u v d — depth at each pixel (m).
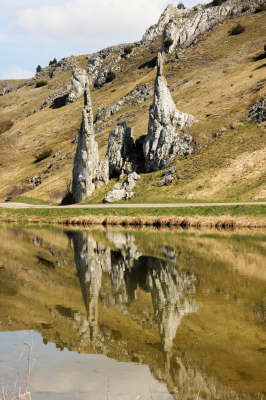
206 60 140.50
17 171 128.25
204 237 43.72
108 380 10.69
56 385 10.51
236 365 11.95
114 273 27.14
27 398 9.73
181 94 116.50
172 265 29.19
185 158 81.44
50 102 194.50
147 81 146.50
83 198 83.50
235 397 10.02
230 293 20.84
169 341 14.02
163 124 83.69
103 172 84.88
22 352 13.02
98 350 13.20
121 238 45.00
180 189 73.31
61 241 43.66
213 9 169.25
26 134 161.62
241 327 15.41
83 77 186.88
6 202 98.25
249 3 163.75
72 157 113.62
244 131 81.94
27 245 40.97
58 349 13.38
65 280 25.06
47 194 96.56
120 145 86.00
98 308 18.59
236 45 141.25
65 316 17.31
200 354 12.88
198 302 19.27
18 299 20.23
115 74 183.75
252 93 92.50
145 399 9.82
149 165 83.00
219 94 101.56
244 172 71.44
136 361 12.31
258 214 53.84
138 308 18.52
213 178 72.75
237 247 36.59
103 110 144.62
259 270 26.70
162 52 167.75
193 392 10.20
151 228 54.03
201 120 88.62
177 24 170.25
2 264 30.83
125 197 76.50
